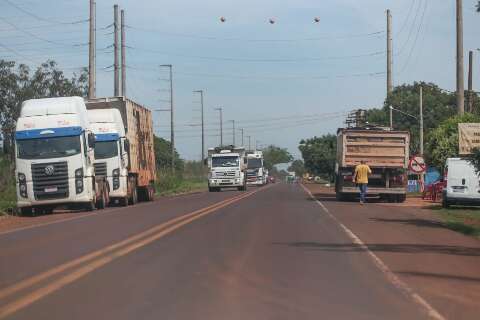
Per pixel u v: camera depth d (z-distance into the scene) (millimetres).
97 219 33219
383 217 35031
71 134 40719
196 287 14859
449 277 16625
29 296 13930
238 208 41000
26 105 41562
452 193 43562
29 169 40344
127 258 18969
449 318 12328
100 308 12852
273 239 23891
